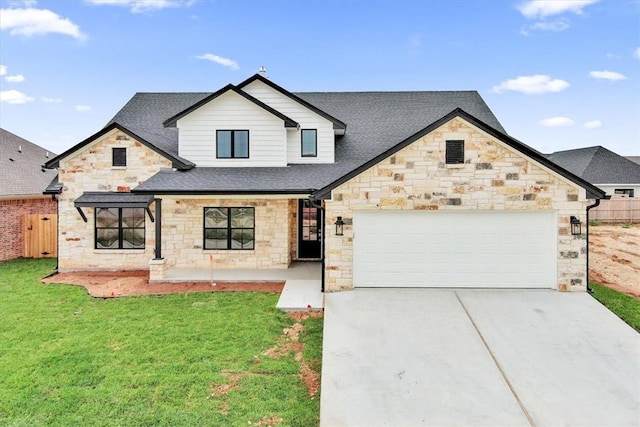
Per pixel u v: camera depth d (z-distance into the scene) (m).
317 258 15.18
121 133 13.62
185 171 13.53
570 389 5.90
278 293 11.04
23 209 16.91
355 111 17.59
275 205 13.67
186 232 13.70
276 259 13.73
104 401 5.62
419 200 10.37
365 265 10.64
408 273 10.62
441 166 10.30
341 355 6.99
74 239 13.82
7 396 5.72
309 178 12.91
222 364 6.78
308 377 6.42
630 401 5.59
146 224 13.82
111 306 9.92
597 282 11.84
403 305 9.38
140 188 11.74
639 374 6.32
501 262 10.47
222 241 13.84
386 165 10.39
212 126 14.09
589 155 34.34
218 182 12.41
